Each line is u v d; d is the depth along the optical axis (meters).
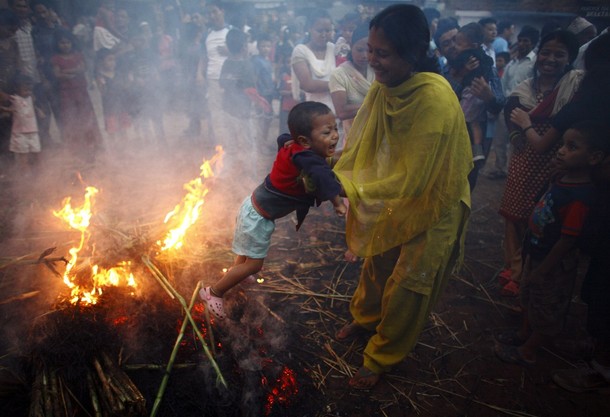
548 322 2.60
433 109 1.98
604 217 2.32
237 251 2.39
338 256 3.92
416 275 2.24
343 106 3.88
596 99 2.49
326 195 1.86
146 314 2.62
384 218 2.19
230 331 2.69
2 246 3.70
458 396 2.55
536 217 2.56
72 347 2.26
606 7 5.11
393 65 1.99
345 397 2.49
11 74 5.14
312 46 4.62
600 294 2.46
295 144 2.09
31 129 5.23
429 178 2.09
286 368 2.60
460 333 3.08
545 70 3.19
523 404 2.51
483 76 3.59
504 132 5.86
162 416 2.14
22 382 2.17
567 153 2.30
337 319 3.12
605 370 2.54
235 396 2.27
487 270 3.88
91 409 2.14
